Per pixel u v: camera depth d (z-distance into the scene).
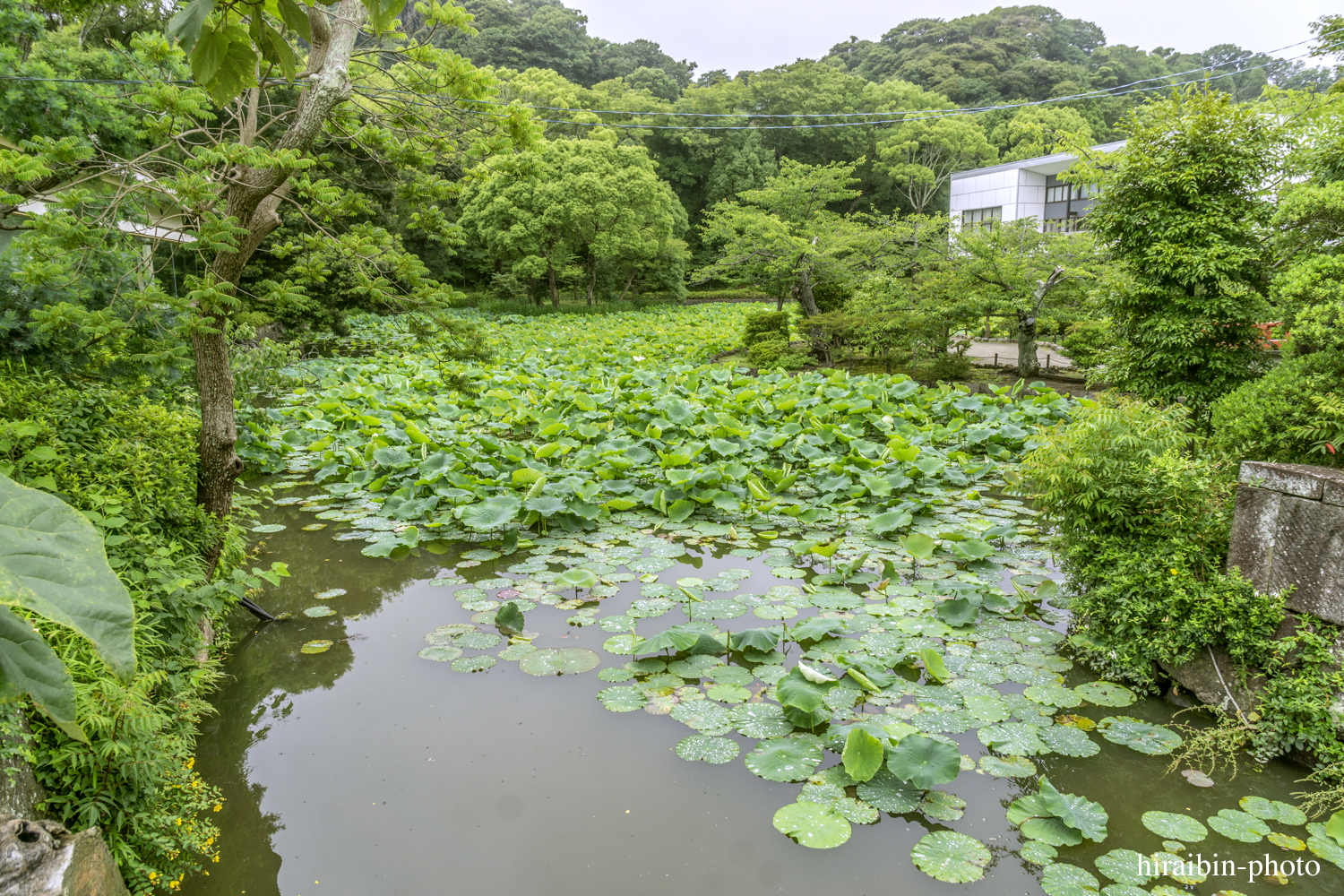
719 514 7.55
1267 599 3.63
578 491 7.17
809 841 3.01
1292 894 2.73
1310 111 7.19
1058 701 4.02
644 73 56.69
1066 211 31.22
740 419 11.09
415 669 4.51
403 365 16.25
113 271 5.54
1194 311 7.50
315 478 8.84
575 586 5.54
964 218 34.41
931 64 57.66
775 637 4.53
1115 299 8.09
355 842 3.09
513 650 4.68
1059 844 2.98
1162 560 4.11
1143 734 3.73
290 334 18.25
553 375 15.23
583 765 3.60
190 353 4.78
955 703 4.01
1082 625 4.77
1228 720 3.68
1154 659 4.14
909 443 9.20
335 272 18.17
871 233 17.91
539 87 39.38
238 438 8.84
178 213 4.84
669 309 38.47
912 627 4.91
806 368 17.88
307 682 4.38
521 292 38.84
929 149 47.41
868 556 6.33
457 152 5.89
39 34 6.88
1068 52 63.06
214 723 3.98
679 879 2.88
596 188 31.34
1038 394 12.45
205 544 4.62
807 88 49.69
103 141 7.18
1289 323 4.84
